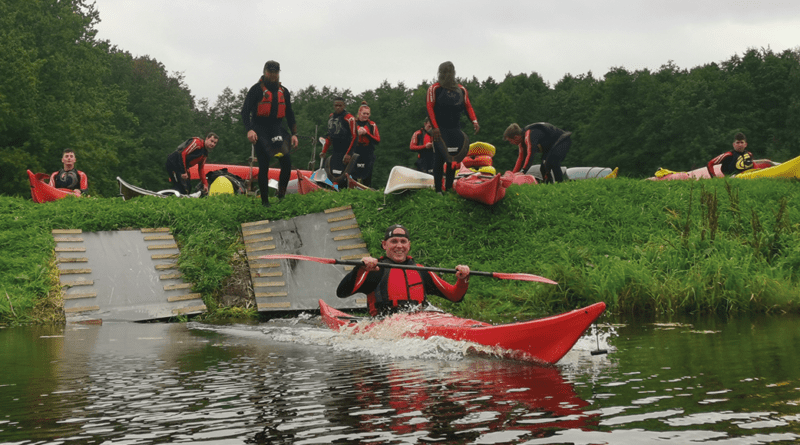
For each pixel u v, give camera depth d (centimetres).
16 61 2883
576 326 379
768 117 5844
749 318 636
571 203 1030
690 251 867
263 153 1023
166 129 5672
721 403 273
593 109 6341
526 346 402
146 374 385
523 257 912
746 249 868
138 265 920
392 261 545
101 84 4131
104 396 320
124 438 239
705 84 5534
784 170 1190
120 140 4194
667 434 228
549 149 1206
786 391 294
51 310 822
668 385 315
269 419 263
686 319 643
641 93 5700
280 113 1006
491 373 363
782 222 928
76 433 248
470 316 738
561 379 339
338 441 228
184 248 976
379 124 6594
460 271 533
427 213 1005
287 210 1049
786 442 216
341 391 319
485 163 1173
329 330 597
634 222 986
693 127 5331
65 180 1205
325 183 1316
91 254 919
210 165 1761
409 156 6500
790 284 754
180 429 250
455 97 965
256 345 523
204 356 462
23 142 3014
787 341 460
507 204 1010
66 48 3600
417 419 257
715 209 898
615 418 252
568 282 810
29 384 358
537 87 8519
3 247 905
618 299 746
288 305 877
